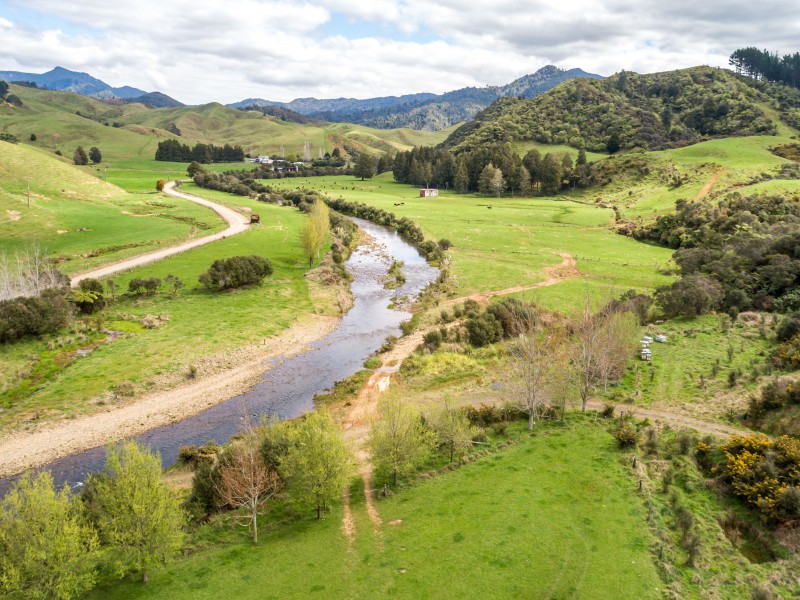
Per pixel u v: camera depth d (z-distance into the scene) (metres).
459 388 53.03
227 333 66.06
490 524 30.03
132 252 97.88
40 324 57.88
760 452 33.91
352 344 68.50
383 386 54.81
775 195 121.19
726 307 72.44
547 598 24.19
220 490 32.81
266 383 56.62
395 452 34.47
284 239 115.25
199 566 27.78
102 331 63.12
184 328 66.19
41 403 47.66
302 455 31.72
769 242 86.19
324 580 26.08
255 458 33.69
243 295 80.00
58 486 37.72
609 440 40.03
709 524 29.69
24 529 23.44
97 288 70.88
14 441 42.69
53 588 23.27
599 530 29.17
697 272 84.50
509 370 52.66
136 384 52.56
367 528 30.80
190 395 52.66
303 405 51.59
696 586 24.92
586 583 25.05
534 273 97.94
